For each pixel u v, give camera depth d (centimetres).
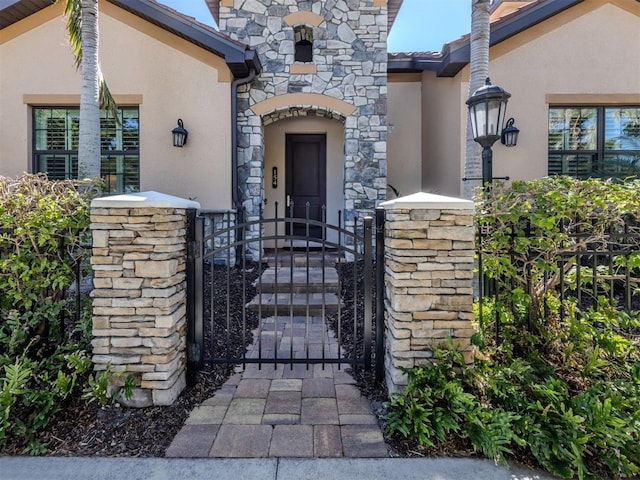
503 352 317
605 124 749
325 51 778
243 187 771
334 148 923
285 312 499
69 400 287
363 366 354
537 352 316
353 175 783
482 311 338
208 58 719
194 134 722
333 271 645
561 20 722
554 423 249
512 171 734
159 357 287
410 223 284
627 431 238
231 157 732
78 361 285
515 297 317
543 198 306
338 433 263
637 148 749
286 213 925
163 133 721
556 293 365
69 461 238
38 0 688
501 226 315
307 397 308
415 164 888
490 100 411
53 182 344
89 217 323
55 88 718
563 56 725
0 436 246
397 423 257
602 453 237
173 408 288
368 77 779
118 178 740
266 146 920
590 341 312
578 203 296
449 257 285
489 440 238
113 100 655
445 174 776
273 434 262
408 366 286
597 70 727
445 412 258
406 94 887
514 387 273
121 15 713
